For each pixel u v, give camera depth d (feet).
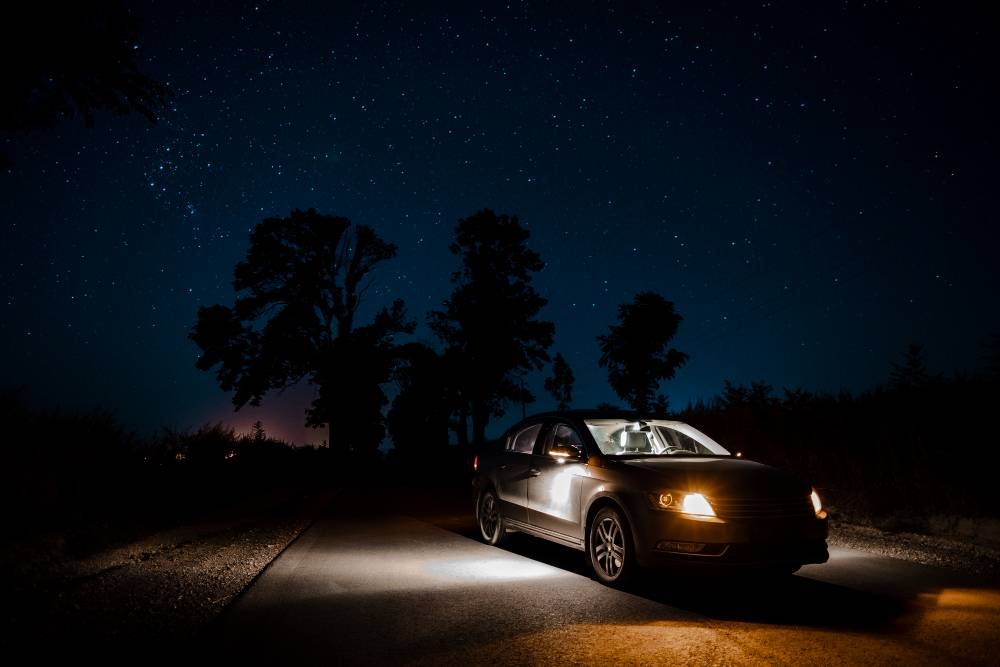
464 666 15.72
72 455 39.11
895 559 28.73
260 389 149.48
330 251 161.27
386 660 16.14
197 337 150.10
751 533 21.93
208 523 43.14
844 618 19.70
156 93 29.71
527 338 181.68
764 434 56.18
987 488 37.58
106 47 27.76
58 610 20.27
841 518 40.86
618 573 23.71
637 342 100.58
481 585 24.07
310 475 103.19
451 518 45.11
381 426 167.53
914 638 17.75
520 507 30.63
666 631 18.38
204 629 18.60
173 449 58.75
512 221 179.83
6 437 35.40
